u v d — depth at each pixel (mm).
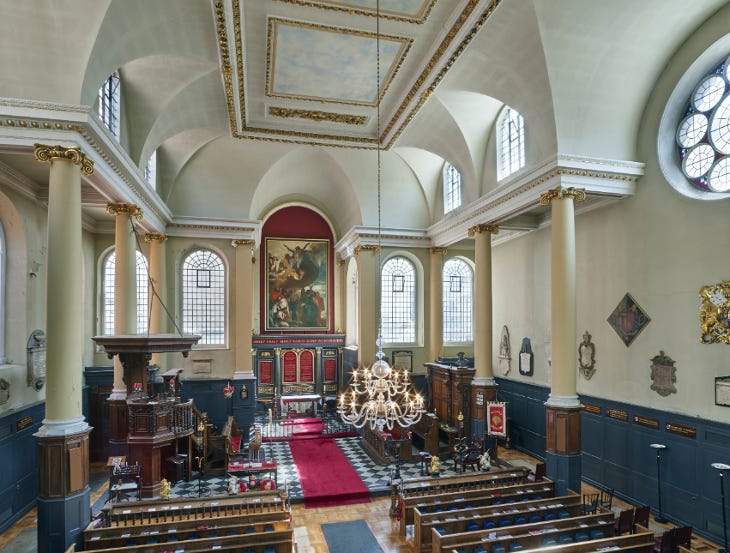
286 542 9648
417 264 25141
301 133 17375
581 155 13383
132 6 10023
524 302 20281
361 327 23328
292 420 23625
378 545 11570
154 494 13797
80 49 9719
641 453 13633
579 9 11258
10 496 12547
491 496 12250
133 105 14125
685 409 12391
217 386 20906
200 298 21531
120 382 15562
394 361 23969
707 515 11656
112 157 12062
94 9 9406
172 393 15750
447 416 20438
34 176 13688
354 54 12984
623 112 13555
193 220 20547
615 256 14812
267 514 10656
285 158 21891
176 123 15617
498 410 17312
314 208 28766
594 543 9344
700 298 12000
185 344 13727
